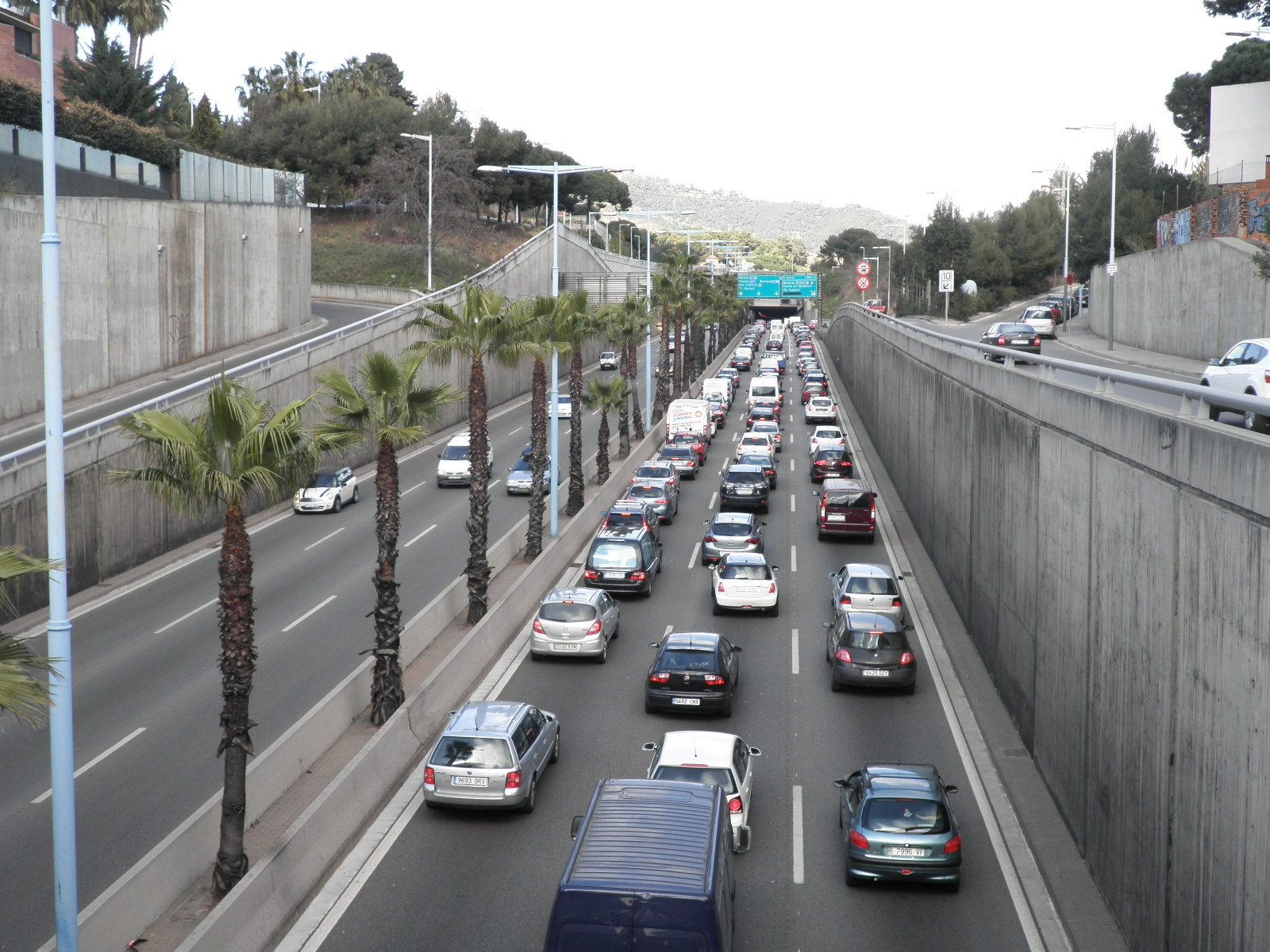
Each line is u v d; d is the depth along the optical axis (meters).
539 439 34.56
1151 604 13.46
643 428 63.25
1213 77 75.44
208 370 57.56
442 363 28.75
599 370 98.69
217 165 68.25
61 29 83.31
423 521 41.34
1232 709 10.87
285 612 29.33
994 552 24.55
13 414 44.84
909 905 14.79
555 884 15.24
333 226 126.00
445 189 116.75
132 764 19.45
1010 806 18.11
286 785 17.91
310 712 19.39
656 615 30.12
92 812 17.52
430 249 86.19
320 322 78.50
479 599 27.80
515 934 13.86
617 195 188.12
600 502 43.34
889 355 53.91
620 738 21.08
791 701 23.30
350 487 45.00
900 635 23.59
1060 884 15.41
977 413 27.30
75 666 25.08
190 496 15.42
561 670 25.42
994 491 24.70
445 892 15.03
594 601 26.06
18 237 45.22
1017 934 14.05
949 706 23.06
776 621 29.53
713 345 115.25
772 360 111.06
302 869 15.10
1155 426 13.56
